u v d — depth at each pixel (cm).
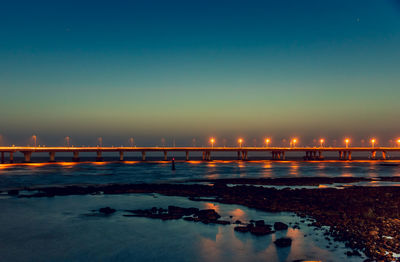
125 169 11781
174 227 3200
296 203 4259
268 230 2980
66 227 3247
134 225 3294
